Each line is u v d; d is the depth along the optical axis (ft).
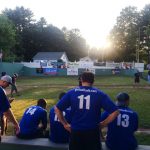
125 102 19.77
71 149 15.15
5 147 20.39
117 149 19.02
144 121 44.24
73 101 15.20
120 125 19.07
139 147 19.88
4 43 234.38
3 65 170.60
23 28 336.29
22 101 70.54
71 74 182.91
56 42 346.13
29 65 188.03
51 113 20.98
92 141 14.94
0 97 16.93
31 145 19.93
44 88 104.53
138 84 117.08
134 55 296.10
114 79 147.02
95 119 15.10
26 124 22.09
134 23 295.89
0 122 24.39
